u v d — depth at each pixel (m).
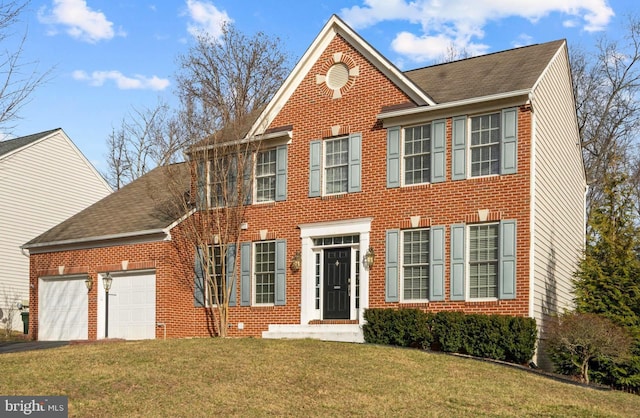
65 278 29.02
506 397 14.66
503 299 19.70
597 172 39.28
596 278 20.73
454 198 20.84
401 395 14.30
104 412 12.58
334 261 23.12
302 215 23.66
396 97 22.27
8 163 36.38
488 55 25.08
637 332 19.08
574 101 27.02
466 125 20.91
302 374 15.38
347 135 23.16
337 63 23.67
